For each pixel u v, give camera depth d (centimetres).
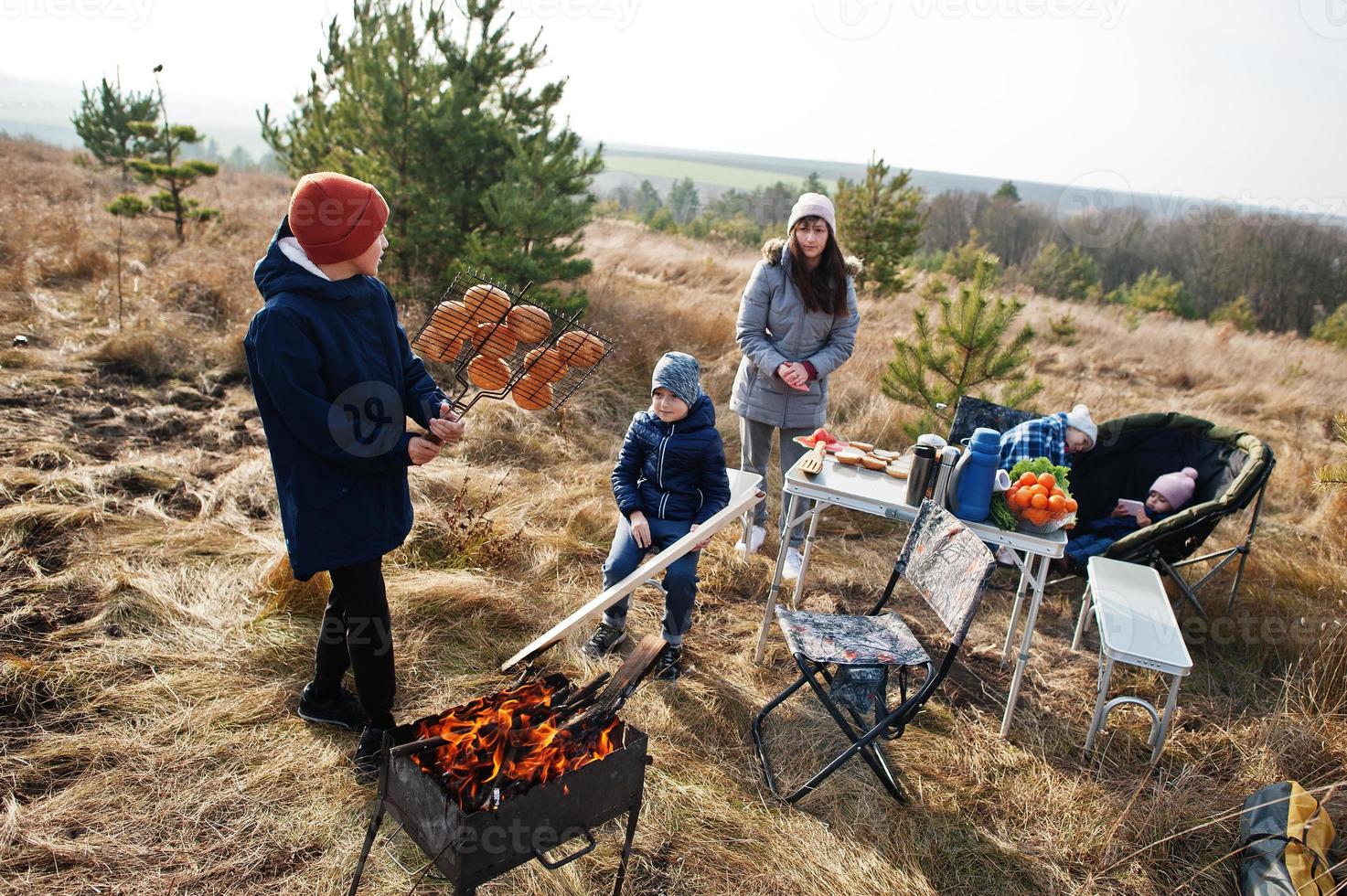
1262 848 256
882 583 442
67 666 284
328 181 220
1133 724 338
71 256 770
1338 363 1270
